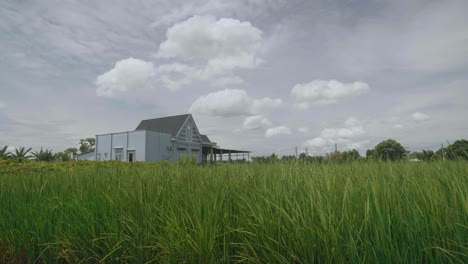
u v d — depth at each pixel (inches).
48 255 93.2
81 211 90.8
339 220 58.0
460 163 97.7
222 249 70.4
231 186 95.7
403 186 72.3
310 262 54.3
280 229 62.4
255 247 64.7
